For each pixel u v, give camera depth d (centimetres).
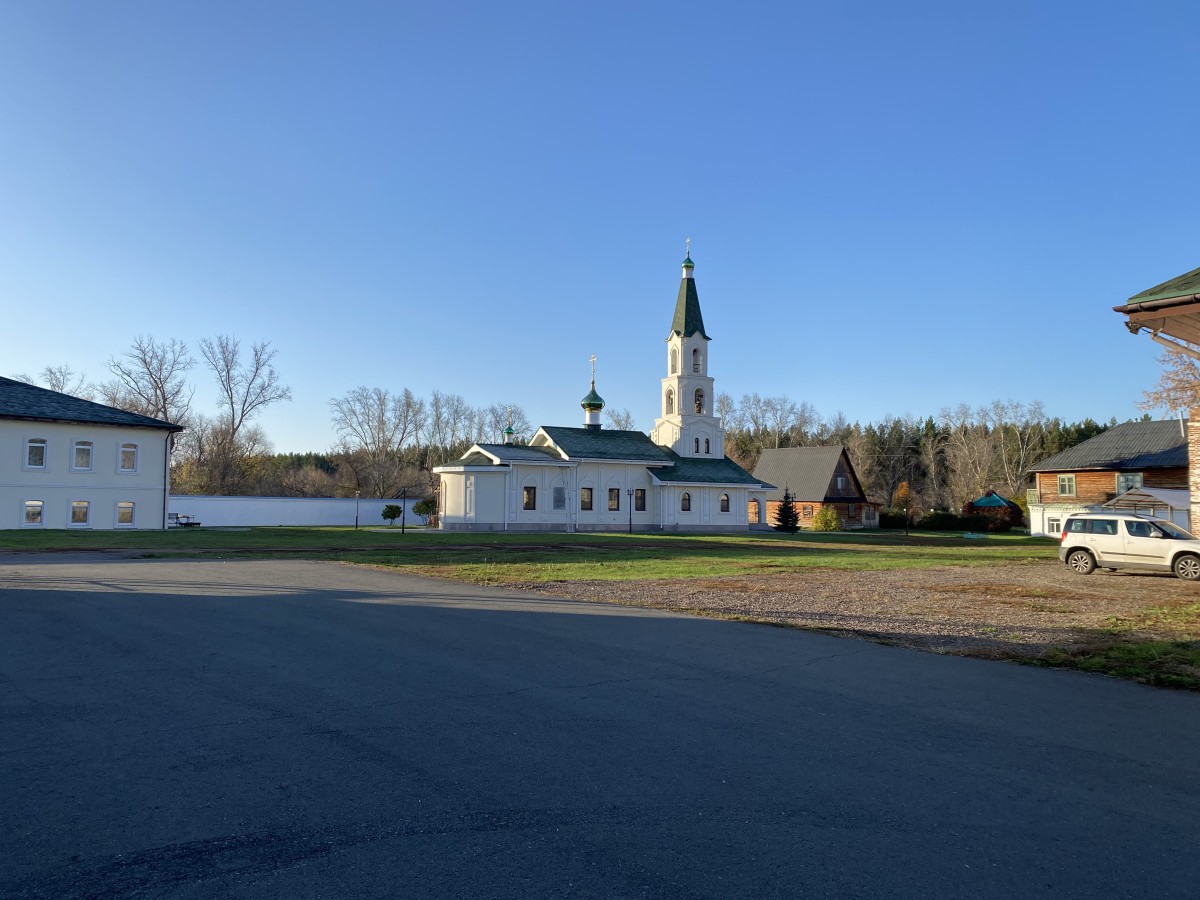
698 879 420
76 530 4197
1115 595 1814
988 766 615
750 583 1988
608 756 616
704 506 6219
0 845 447
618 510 5903
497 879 415
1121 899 410
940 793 555
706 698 806
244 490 7688
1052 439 10600
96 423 4453
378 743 635
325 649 1004
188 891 399
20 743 623
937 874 433
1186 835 492
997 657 1062
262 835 463
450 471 5356
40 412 4338
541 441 6019
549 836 470
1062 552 2502
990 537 5934
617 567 2383
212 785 540
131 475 4581
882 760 623
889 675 939
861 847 465
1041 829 497
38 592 1505
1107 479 5706
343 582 1778
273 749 616
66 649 980
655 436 6588
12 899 388
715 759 615
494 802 519
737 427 12356
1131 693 871
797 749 646
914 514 8319
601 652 1031
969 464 9262
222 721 688
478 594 1623
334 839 459
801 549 3703
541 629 1198
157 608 1314
